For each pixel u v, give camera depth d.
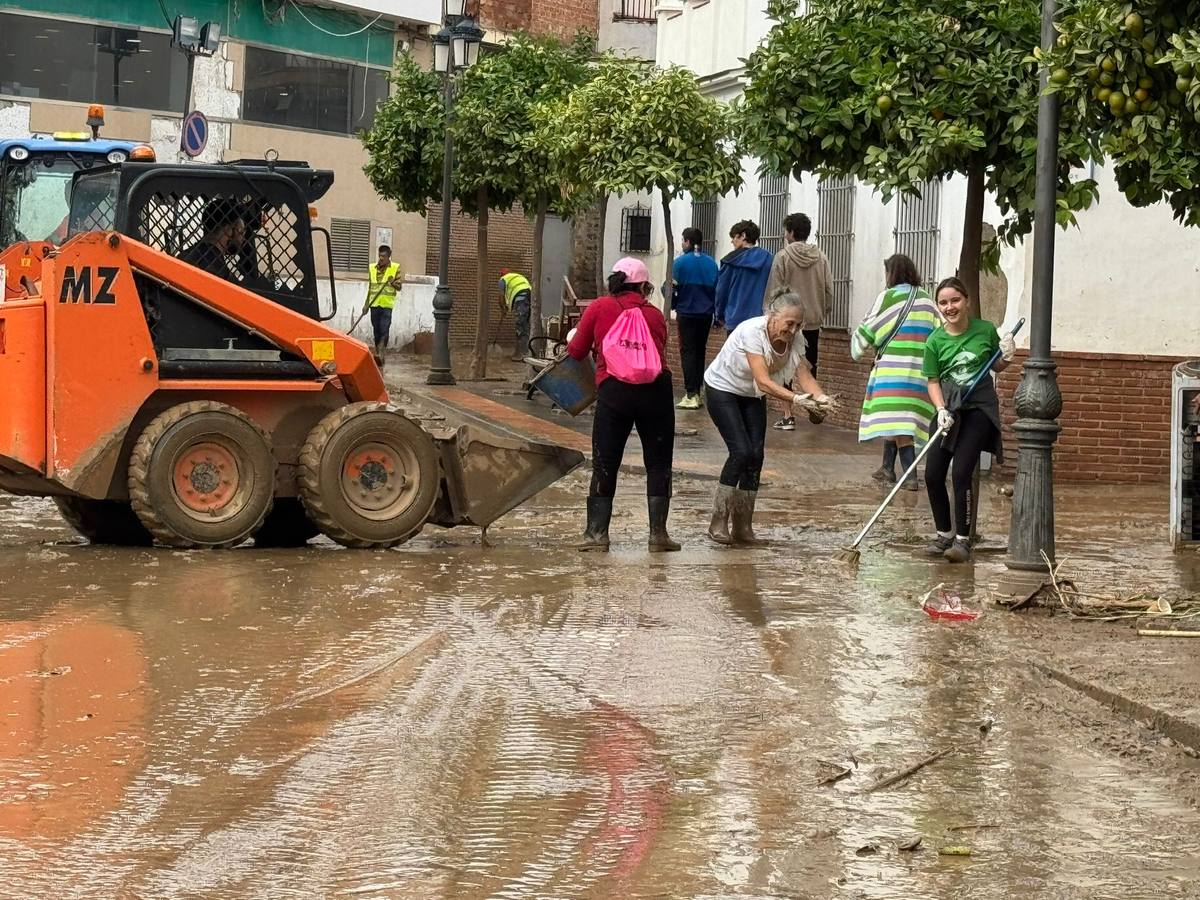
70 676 11.02
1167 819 9.23
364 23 40.12
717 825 9.02
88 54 35.28
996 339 14.65
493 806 9.29
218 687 10.85
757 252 21.95
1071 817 9.26
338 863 8.31
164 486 14.51
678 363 29.05
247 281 15.41
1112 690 10.71
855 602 12.95
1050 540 13.22
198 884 7.99
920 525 16.25
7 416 14.38
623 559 14.48
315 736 10.15
